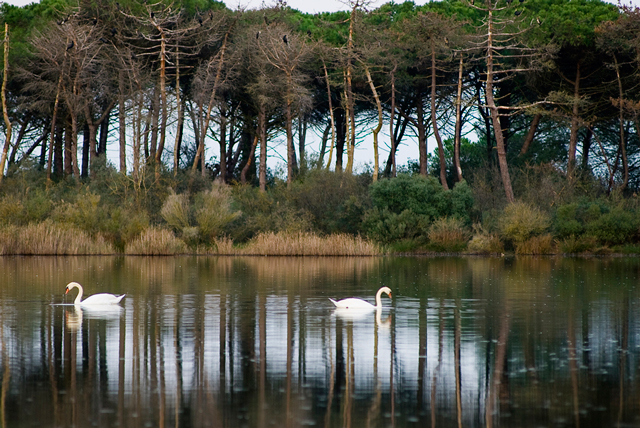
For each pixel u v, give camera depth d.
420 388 12.31
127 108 63.00
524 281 29.92
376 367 13.67
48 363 13.88
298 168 66.56
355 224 55.75
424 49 65.00
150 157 61.53
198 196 56.81
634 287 27.36
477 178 63.38
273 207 57.59
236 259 45.09
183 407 11.27
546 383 12.59
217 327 17.83
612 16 63.16
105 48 63.66
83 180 62.62
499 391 12.15
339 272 34.66
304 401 11.60
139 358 14.32
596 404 11.42
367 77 66.81
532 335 16.77
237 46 65.50
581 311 20.69
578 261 44.59
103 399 11.65
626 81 63.59
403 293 25.36
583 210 54.41
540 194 57.72
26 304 22.00
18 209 50.47
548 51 56.31
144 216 51.88
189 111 65.19
